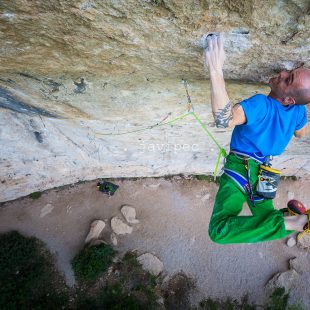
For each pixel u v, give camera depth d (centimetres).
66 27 259
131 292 848
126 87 400
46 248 847
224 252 919
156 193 928
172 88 402
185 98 434
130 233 888
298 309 888
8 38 273
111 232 880
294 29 251
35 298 794
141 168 845
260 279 910
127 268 860
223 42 276
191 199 938
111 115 504
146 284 859
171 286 873
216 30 259
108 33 268
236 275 905
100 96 430
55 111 500
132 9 238
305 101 260
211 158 786
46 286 813
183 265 891
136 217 901
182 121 530
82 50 297
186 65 328
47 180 812
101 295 834
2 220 845
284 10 232
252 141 287
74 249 859
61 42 282
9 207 856
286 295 893
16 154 641
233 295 892
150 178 933
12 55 307
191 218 925
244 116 265
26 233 848
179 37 272
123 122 538
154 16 245
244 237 261
